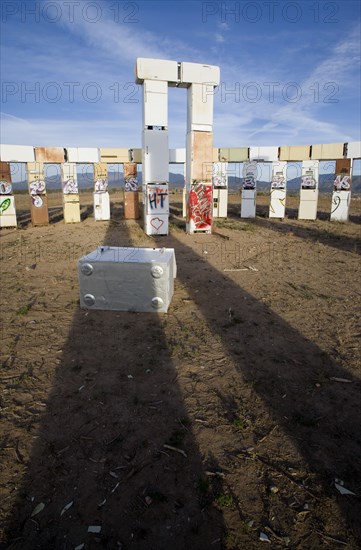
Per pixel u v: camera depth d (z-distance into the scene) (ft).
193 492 8.35
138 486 8.48
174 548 7.11
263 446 9.82
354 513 7.91
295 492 8.41
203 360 14.26
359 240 42.70
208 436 10.16
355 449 9.76
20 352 14.78
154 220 44.04
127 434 10.18
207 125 42.78
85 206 93.20
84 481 8.61
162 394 12.06
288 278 26.13
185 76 40.52
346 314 19.21
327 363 14.16
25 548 7.07
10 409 11.21
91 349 15.03
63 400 11.69
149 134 41.68
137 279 18.65
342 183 61.00
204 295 22.03
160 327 17.24
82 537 7.30
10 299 21.20
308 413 11.20
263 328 17.34
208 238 43.11
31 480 8.63
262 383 12.75
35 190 55.83
